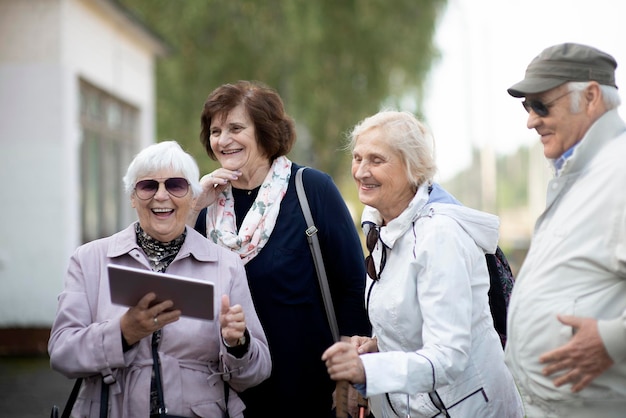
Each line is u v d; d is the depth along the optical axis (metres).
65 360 3.44
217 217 4.29
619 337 2.77
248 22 19.88
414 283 3.34
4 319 11.08
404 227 3.37
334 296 4.35
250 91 4.28
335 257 4.29
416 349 3.41
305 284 4.18
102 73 13.45
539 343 3.00
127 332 3.37
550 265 3.00
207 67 20.02
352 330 4.26
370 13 21.19
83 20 12.29
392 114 3.47
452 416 3.38
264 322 4.16
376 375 3.11
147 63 16.77
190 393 3.52
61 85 11.18
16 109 11.16
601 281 2.91
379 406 3.69
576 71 3.02
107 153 14.51
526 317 3.05
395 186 3.42
